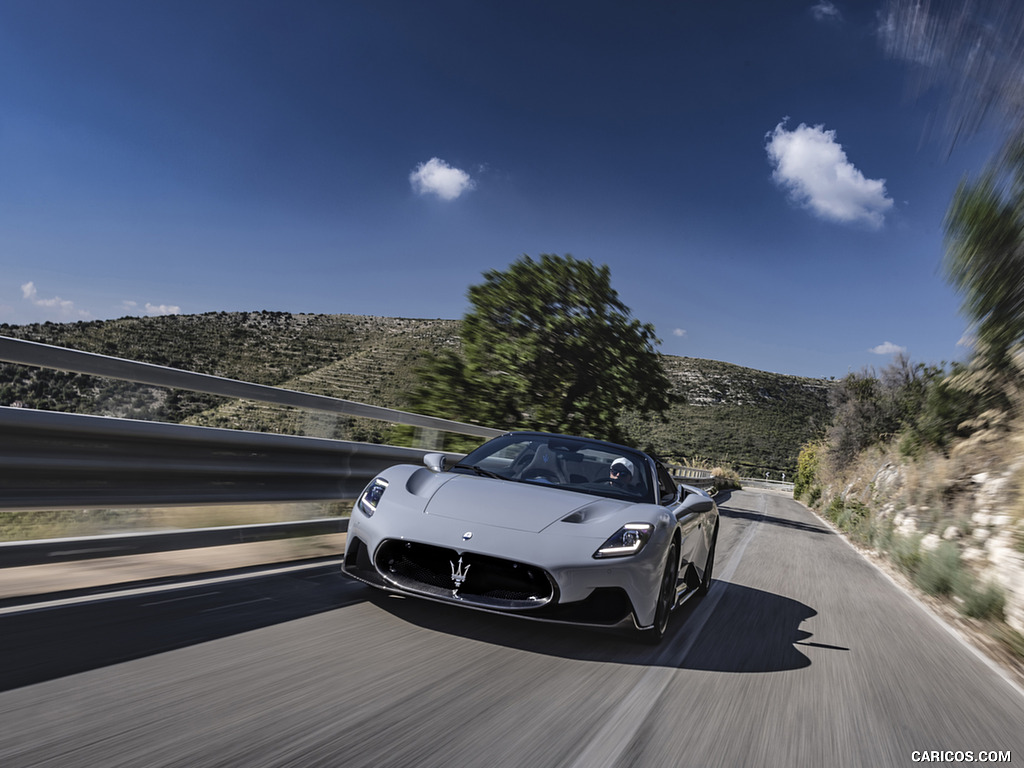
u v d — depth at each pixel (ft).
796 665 14.20
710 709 10.91
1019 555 23.24
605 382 75.00
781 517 66.49
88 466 12.86
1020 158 28.60
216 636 11.18
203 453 15.23
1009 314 33.91
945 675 15.26
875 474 72.95
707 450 242.37
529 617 12.17
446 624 13.56
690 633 15.71
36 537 16.05
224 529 15.71
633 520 13.39
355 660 10.96
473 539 12.37
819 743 10.17
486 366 74.38
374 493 14.29
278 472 17.38
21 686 8.43
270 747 7.73
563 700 10.45
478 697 10.12
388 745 8.20
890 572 34.81
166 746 7.41
